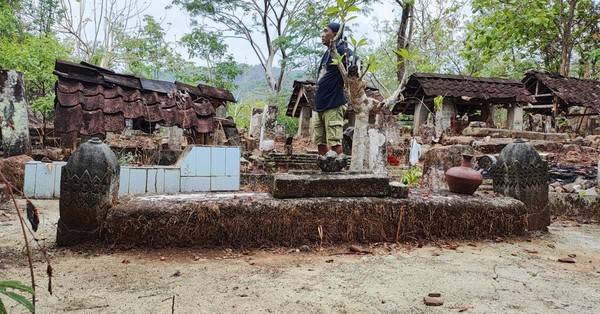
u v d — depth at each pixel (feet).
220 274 10.47
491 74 68.64
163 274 10.35
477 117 58.18
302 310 8.25
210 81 76.89
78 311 7.94
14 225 14.96
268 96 87.86
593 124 57.47
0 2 49.26
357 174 14.82
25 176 20.25
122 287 9.35
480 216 14.96
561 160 34.19
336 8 16.52
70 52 45.70
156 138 39.42
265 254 12.44
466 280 10.37
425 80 50.37
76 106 24.58
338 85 18.06
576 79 56.03
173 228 12.57
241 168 28.66
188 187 19.49
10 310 7.85
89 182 12.43
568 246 14.48
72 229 12.42
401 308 8.48
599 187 22.31
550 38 55.42
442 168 23.94
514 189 16.25
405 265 11.60
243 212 13.01
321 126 19.52
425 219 14.39
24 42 47.75
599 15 52.90
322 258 12.17
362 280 10.21
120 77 28.14
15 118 23.63
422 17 54.44
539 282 10.43
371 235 13.89
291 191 13.82
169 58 62.85
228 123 35.24
